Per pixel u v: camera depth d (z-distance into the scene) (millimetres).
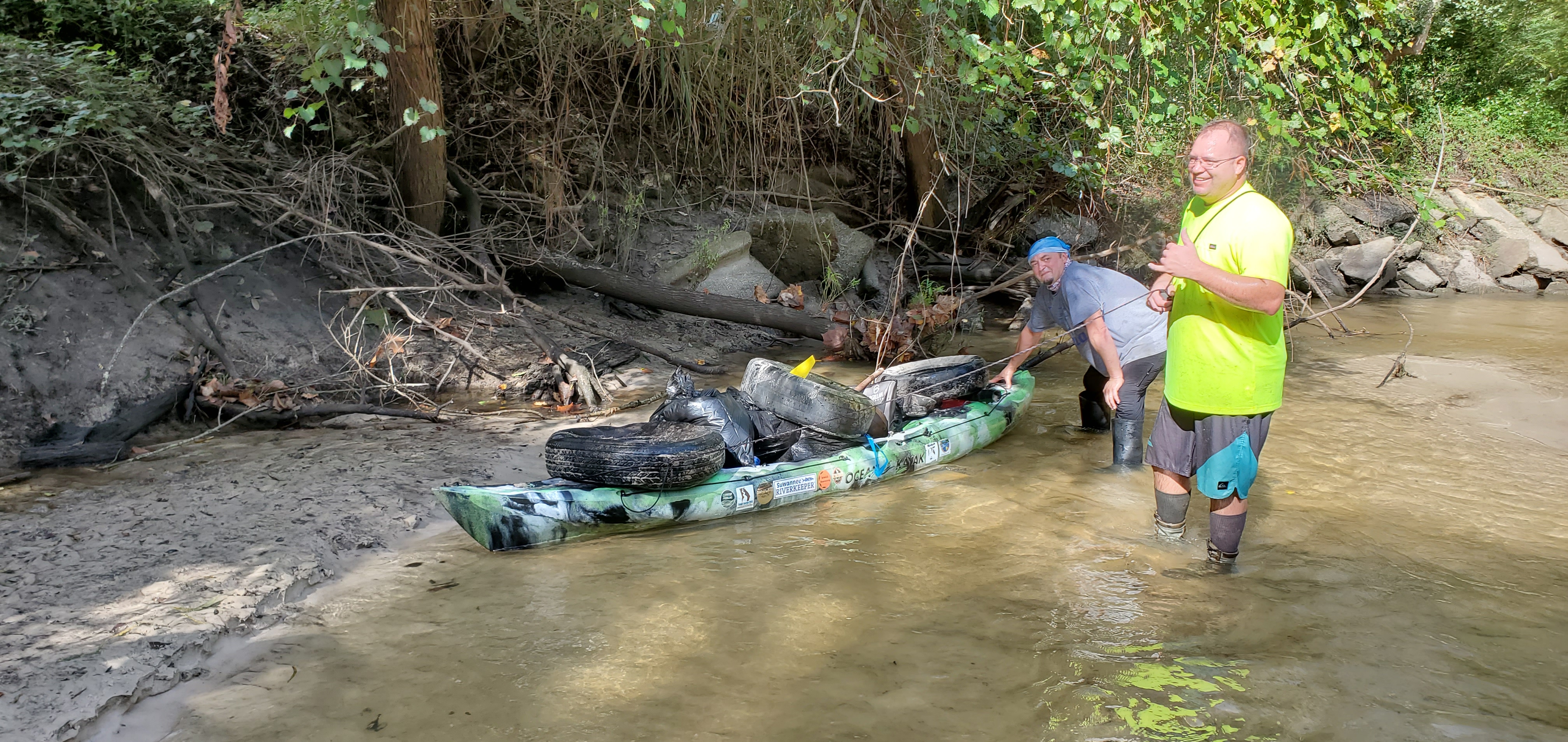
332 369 7559
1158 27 7434
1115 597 4168
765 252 11562
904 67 8516
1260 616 3977
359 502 5164
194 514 4957
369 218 8898
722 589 4289
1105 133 8227
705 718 3268
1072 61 8195
